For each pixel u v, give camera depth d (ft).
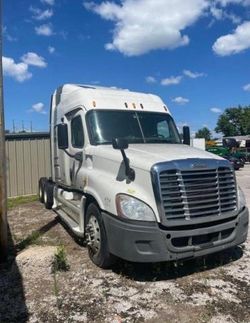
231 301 15.17
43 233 26.58
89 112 22.43
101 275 18.11
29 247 22.16
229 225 17.89
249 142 175.83
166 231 16.28
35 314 14.46
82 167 22.61
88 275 18.12
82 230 21.49
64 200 27.27
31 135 51.08
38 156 51.72
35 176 51.55
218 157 18.81
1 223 19.65
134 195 16.83
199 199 16.99
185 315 14.14
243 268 18.67
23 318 14.16
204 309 14.55
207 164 17.51
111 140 21.70
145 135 22.84
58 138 24.49
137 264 18.83
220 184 17.80
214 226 17.35
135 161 17.60
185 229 16.67
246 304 14.93
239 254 20.68
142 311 14.52
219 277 17.60
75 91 24.89
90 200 20.54
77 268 19.04
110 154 19.47
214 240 17.54
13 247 22.94
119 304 15.12
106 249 18.10
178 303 15.10
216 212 17.47
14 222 31.14
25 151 50.83
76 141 24.02
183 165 16.88
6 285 17.12
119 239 16.72
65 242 23.91
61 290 16.52
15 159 50.11
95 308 14.84
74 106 24.38
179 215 16.49
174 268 18.47
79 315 14.33
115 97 23.88
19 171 50.37
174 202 16.51
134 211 16.49
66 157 26.32
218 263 19.27
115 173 18.81
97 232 19.07
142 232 16.17
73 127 24.63
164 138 23.61
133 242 16.31
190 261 19.13
